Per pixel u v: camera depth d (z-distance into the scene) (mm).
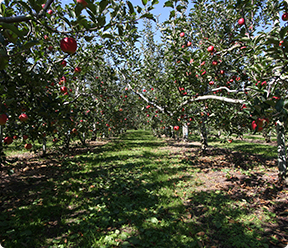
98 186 4672
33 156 8312
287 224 3072
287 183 4559
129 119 12875
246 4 2717
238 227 2988
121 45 4605
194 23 5934
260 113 1884
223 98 2451
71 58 5016
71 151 9484
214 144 12531
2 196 4082
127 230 2980
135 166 6512
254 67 2703
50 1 1394
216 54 3598
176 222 3135
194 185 4730
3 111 1895
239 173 5695
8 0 1833
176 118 5137
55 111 2594
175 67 4059
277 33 2410
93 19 1437
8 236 2768
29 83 2393
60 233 2914
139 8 1774
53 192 4332
